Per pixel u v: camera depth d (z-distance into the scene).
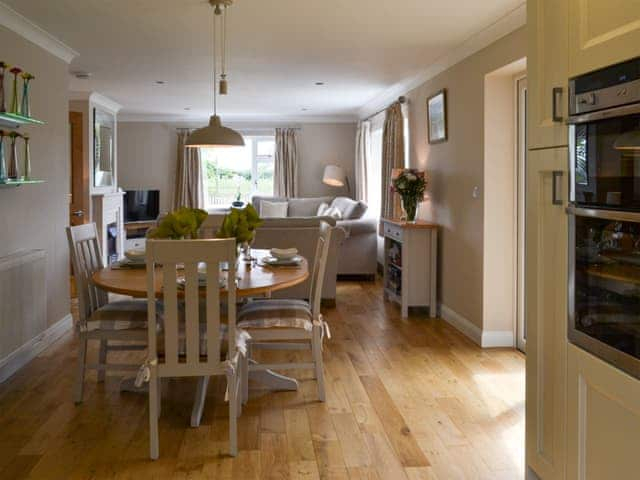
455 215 4.96
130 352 4.18
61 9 3.68
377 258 7.96
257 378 3.43
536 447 2.11
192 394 3.38
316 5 3.61
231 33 4.27
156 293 2.69
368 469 2.48
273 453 2.63
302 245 5.67
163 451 2.65
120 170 9.73
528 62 2.09
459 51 4.70
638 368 1.51
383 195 6.96
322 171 9.73
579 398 1.82
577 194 1.77
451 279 5.09
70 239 3.12
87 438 2.78
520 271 4.28
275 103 8.04
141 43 4.57
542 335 2.05
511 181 4.31
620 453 1.61
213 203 9.90
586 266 1.75
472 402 3.25
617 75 1.53
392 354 4.19
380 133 8.13
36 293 4.01
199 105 8.27
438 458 2.58
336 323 5.14
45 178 4.36
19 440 2.75
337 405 3.21
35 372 3.73
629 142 1.49
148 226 9.53
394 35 4.30
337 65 5.40
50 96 4.46
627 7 1.50
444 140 5.18
